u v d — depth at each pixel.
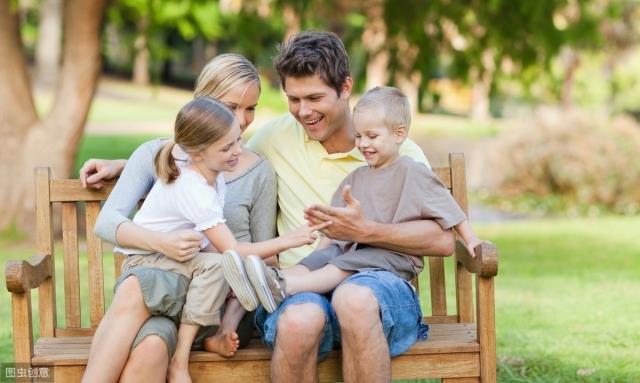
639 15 29.02
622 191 15.00
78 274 4.27
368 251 3.87
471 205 15.75
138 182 3.99
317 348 3.57
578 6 11.41
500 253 10.23
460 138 26.97
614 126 15.43
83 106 10.75
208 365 3.69
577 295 7.61
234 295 3.84
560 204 15.22
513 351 5.73
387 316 3.56
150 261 3.73
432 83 11.80
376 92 3.94
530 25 10.92
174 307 3.63
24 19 37.06
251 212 4.13
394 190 3.94
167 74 41.72
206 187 3.73
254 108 4.11
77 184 4.25
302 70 3.96
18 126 10.80
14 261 3.62
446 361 3.74
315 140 4.22
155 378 3.54
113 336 3.50
